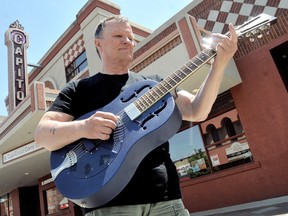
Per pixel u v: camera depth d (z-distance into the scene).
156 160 1.40
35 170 11.73
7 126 8.36
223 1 7.89
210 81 1.49
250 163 6.62
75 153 1.43
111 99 1.61
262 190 6.35
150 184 1.31
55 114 1.54
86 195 1.26
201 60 1.57
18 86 10.48
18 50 11.14
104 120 1.31
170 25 7.28
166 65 6.29
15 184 14.00
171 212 1.31
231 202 6.76
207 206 7.14
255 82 6.79
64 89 1.66
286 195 5.99
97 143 1.40
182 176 7.82
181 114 1.53
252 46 6.96
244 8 7.42
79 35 10.73
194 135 7.78
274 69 6.54
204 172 7.41
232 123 7.16
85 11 10.27
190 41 5.77
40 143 1.46
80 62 10.62
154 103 1.48
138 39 10.73
